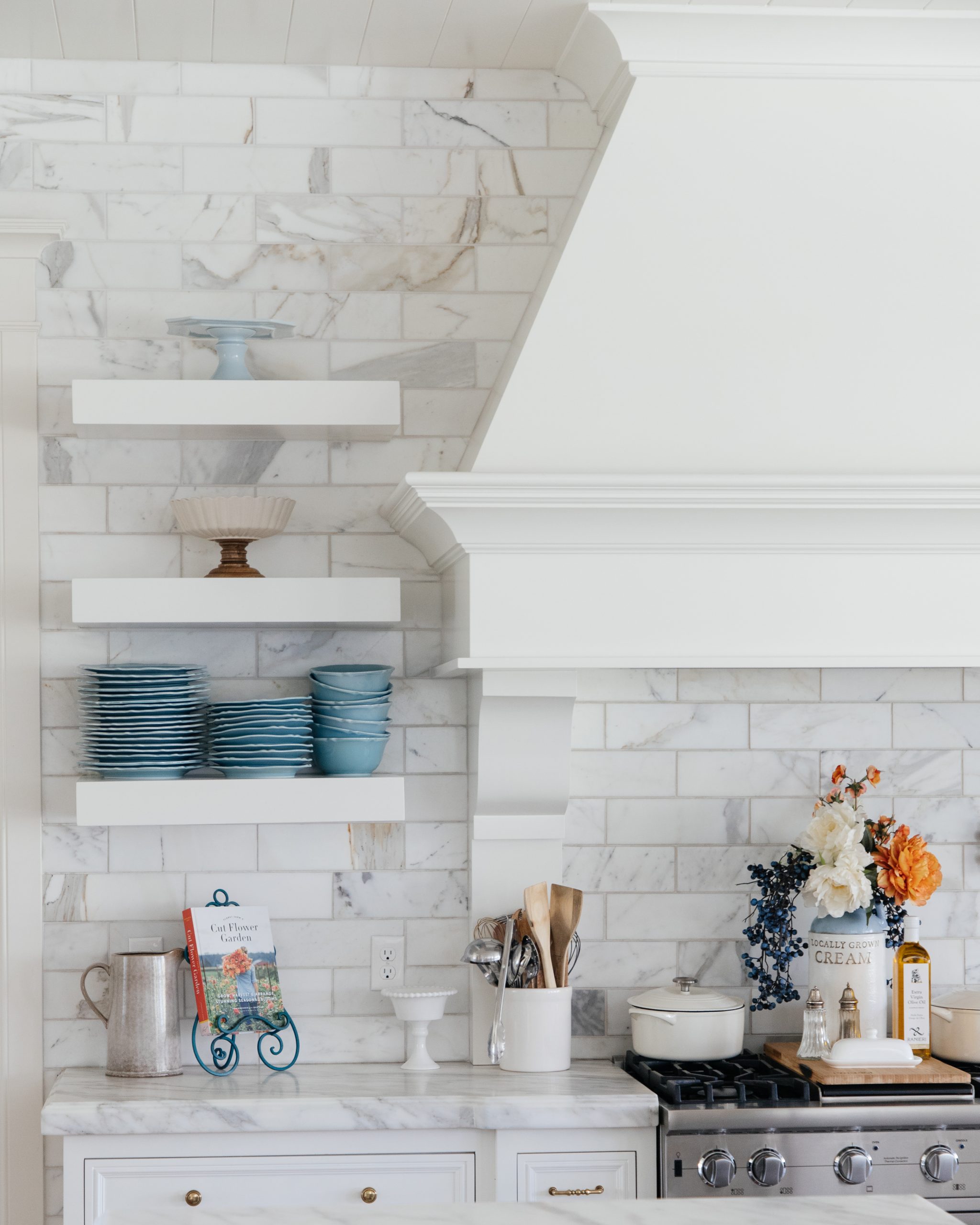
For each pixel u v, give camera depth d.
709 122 2.63
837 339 2.59
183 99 2.93
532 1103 2.44
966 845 3.02
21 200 2.88
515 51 2.91
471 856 2.85
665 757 2.97
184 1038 2.79
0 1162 2.74
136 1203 2.41
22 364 2.85
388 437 2.89
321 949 2.86
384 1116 2.43
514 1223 1.46
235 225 2.93
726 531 2.51
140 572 2.87
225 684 2.88
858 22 2.58
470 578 2.50
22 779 2.80
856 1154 2.40
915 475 2.48
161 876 2.83
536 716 2.65
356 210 2.96
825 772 3.00
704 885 2.96
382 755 2.86
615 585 2.52
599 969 2.92
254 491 2.91
